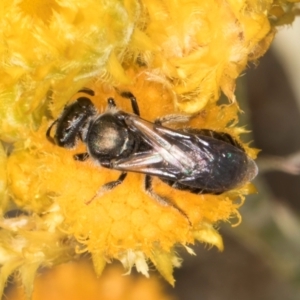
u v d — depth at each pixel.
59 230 0.05
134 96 0.05
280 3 0.05
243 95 0.05
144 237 0.05
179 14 0.05
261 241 0.06
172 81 0.05
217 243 0.05
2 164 0.05
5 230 0.05
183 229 0.05
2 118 0.05
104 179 0.05
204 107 0.05
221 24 0.05
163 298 0.06
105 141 0.05
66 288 0.06
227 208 0.05
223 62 0.05
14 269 0.05
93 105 0.05
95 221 0.05
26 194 0.05
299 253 0.06
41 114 0.05
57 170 0.05
